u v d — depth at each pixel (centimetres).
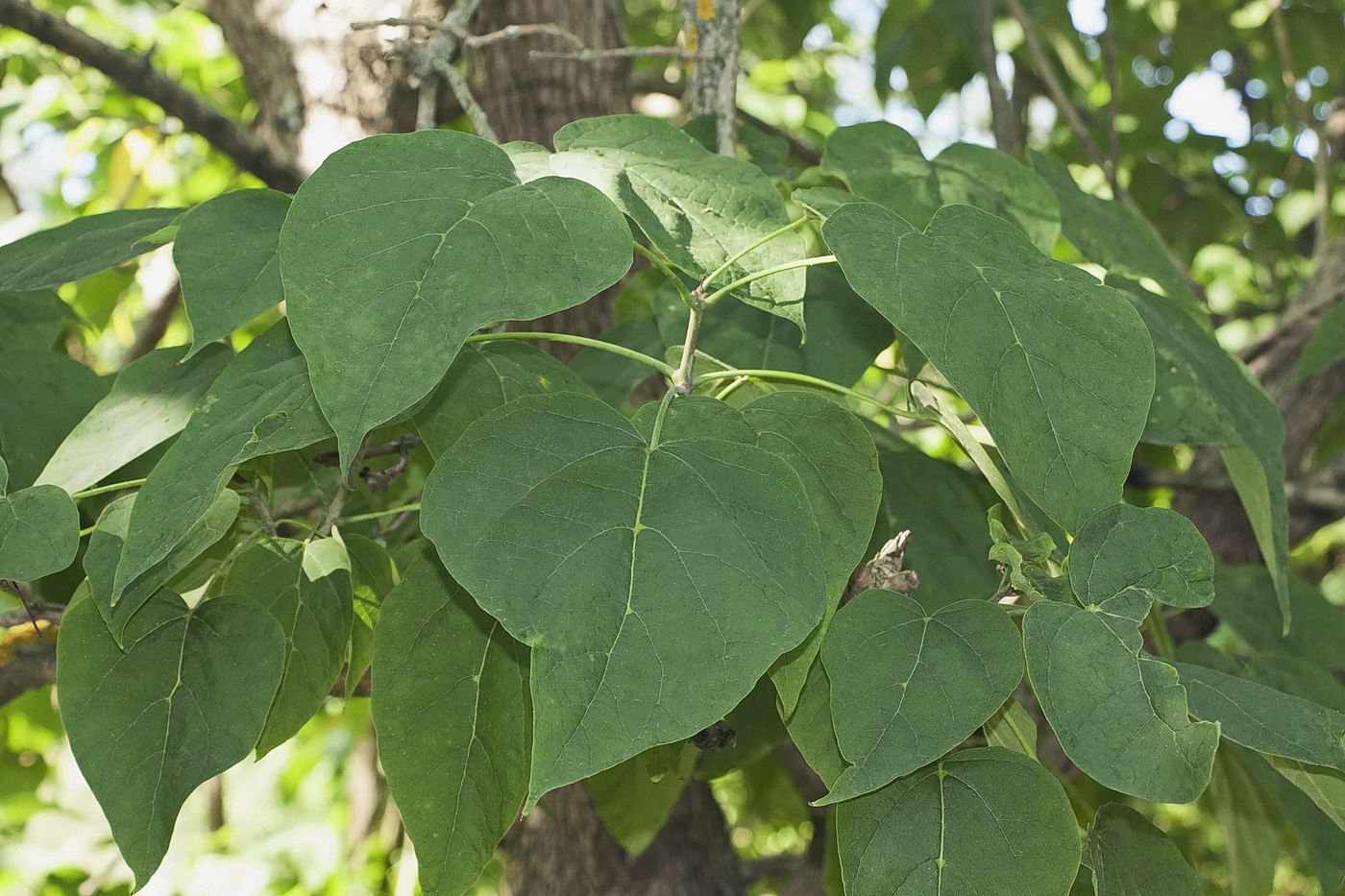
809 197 153
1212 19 376
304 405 144
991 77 285
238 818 430
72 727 146
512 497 136
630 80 272
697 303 149
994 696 139
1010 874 141
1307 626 212
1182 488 263
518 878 271
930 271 141
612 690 130
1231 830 190
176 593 153
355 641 163
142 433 158
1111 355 141
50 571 144
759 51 477
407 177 140
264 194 154
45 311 189
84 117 353
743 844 648
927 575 183
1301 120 305
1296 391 276
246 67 286
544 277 136
